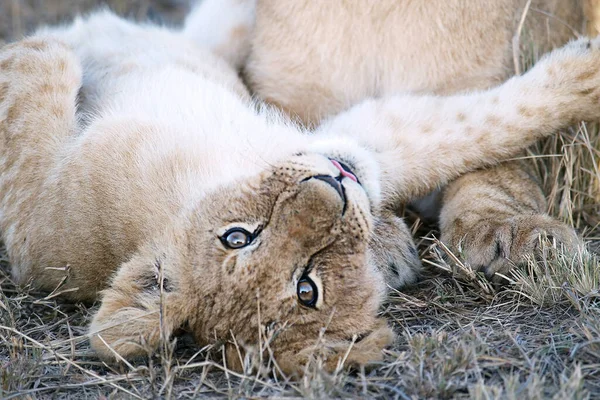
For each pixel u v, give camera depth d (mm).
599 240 7559
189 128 7051
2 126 7762
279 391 5555
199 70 8195
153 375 5637
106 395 5812
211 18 8898
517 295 6629
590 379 5391
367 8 7719
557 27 8336
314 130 8070
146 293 6262
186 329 6250
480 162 7480
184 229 6410
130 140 7031
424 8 7664
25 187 7477
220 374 5961
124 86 7875
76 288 7125
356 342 6008
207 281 6117
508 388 5133
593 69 7445
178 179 6750
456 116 7465
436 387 5348
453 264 7047
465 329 6227
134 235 6762
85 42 8539
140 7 12383
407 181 7398
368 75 8031
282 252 5973
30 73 7797
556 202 8047
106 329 5984
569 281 6438
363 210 6316
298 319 5996
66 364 6184
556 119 7492
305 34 7949
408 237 7285
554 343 5793
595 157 8078
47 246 7277
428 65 7855
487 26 7777
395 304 6785
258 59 8336
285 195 6094
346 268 6184
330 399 5355
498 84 7973
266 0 8133
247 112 7457
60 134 7512
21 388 5844
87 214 6984
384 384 5520
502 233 6906
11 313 6719
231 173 6633
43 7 12367
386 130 7430
